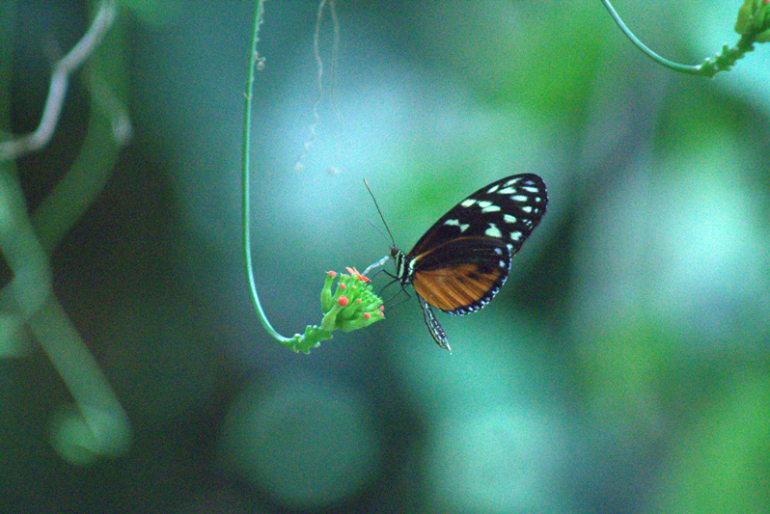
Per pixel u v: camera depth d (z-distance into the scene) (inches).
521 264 54.1
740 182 49.8
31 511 55.4
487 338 54.3
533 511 52.7
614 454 51.9
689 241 50.1
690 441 50.4
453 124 53.4
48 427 55.4
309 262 55.7
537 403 53.6
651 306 50.4
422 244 47.3
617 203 51.1
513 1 53.2
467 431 53.5
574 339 52.5
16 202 49.7
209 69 54.2
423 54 54.4
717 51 49.3
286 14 54.5
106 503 58.0
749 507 49.4
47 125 47.4
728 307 49.9
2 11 50.4
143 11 50.0
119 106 50.1
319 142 54.3
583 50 51.2
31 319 50.9
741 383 49.9
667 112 50.3
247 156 44.6
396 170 53.1
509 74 53.0
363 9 55.2
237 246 57.7
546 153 52.2
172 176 55.6
